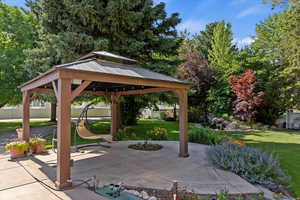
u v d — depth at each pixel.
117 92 7.59
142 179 3.85
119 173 4.18
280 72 12.99
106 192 3.27
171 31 9.40
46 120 16.52
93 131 10.61
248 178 3.99
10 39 11.26
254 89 13.20
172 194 3.18
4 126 12.86
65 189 3.36
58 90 3.48
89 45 7.55
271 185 3.75
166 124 14.14
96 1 7.46
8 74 10.56
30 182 3.65
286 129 12.59
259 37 17.33
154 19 8.82
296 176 4.35
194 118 15.09
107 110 23.41
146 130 11.21
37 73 8.41
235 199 3.04
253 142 8.09
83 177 3.92
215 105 14.28
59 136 3.40
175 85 5.45
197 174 4.15
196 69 14.77
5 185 3.52
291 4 9.09
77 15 7.73
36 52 8.36
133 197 3.12
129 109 12.22
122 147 6.74
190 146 7.03
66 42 7.37
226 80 14.28
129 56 8.68
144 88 6.48
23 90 5.77
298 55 10.23
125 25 8.12
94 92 7.33
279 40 13.48
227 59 18.41
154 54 9.85
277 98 13.14
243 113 12.75
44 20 8.20
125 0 7.47
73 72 3.56
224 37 20.05
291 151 6.50
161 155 5.71
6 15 11.21
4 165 4.68
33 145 5.79
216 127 12.71
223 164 4.45
